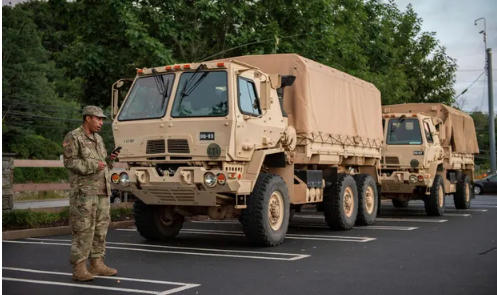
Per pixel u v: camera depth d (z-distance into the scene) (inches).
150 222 439.5
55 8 657.0
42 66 1993.1
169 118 396.5
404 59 1380.4
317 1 723.4
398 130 694.5
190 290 274.5
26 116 1902.1
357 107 580.4
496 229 553.9
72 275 303.6
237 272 320.2
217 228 550.6
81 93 712.4
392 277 307.4
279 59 488.7
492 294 268.1
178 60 673.0
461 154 856.3
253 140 406.6
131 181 397.7
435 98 1389.0
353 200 550.3
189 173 383.9
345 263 350.9
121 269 329.1
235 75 397.1
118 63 649.0
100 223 304.2
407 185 677.9
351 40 885.8
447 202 1073.5
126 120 412.5
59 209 574.6
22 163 612.1
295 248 414.3
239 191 386.6
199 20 673.0
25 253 388.8
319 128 494.9
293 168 468.1
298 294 267.3
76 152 283.3
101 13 644.7
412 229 550.9
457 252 398.6
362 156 588.7
